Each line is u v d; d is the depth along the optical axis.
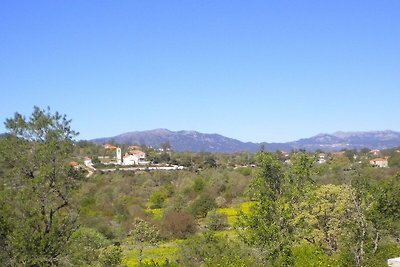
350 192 22.73
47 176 19.22
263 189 19.52
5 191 18.58
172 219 57.91
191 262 32.59
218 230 56.06
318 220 25.61
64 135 20.19
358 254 21.36
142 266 34.22
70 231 19.77
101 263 28.19
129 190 81.69
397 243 23.16
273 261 18.80
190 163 132.88
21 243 17.89
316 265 20.91
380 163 78.56
